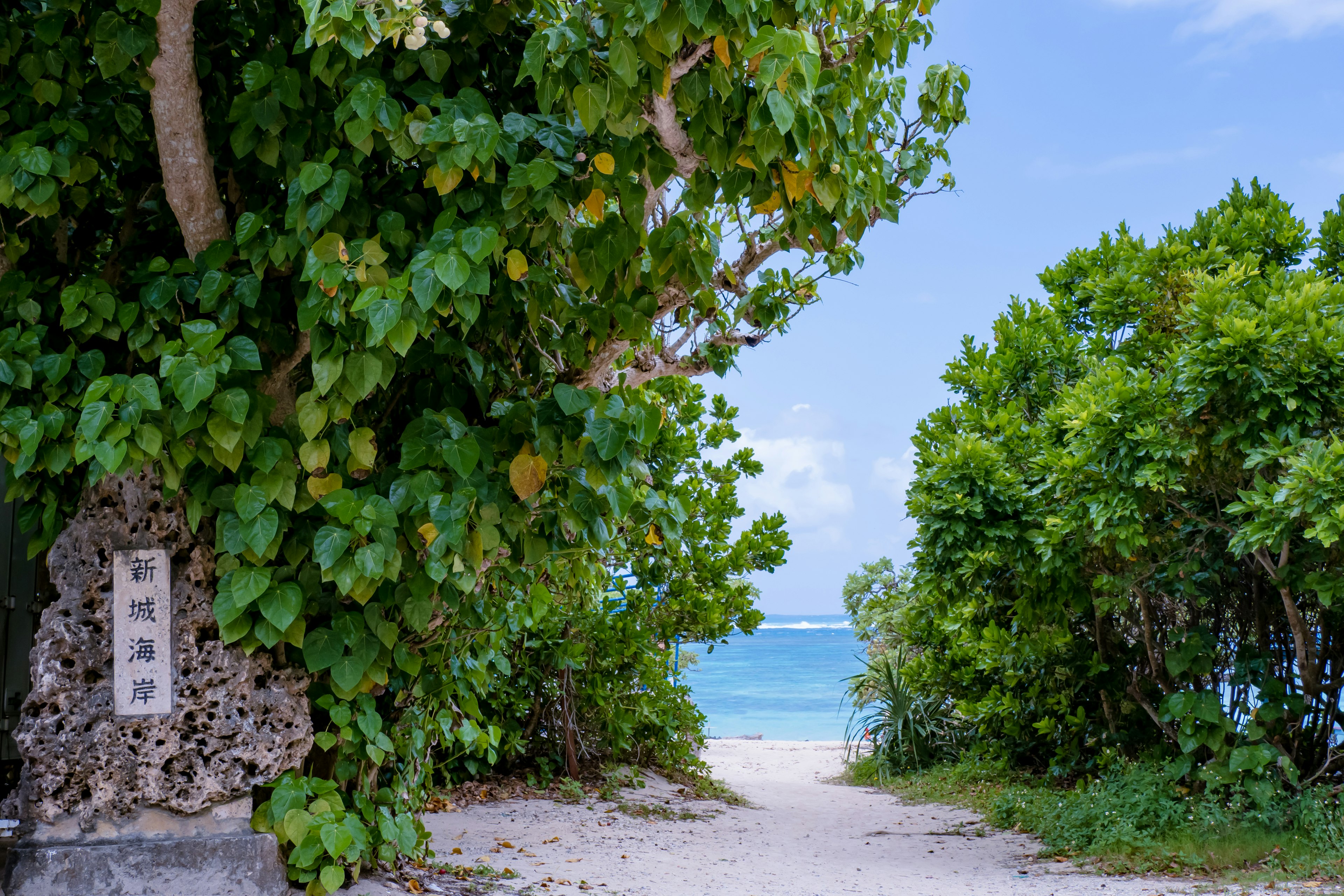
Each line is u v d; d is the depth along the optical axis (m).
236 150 3.58
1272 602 7.82
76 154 3.64
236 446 3.47
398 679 4.42
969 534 8.15
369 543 3.54
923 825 8.80
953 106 5.29
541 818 7.77
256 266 3.54
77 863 3.49
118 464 3.16
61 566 3.73
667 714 10.53
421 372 4.24
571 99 3.35
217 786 3.68
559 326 4.33
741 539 10.57
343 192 3.27
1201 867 6.08
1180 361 6.43
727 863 6.59
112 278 4.24
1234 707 7.56
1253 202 9.05
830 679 57.09
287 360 3.90
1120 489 6.70
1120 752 9.00
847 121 3.76
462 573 3.86
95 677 3.67
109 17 3.35
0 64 3.57
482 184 3.65
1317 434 6.39
